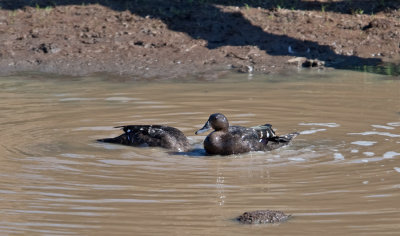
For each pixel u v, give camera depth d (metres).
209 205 9.71
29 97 17.97
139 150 13.21
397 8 27.69
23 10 27.02
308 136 13.97
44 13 26.78
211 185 10.73
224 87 19.38
